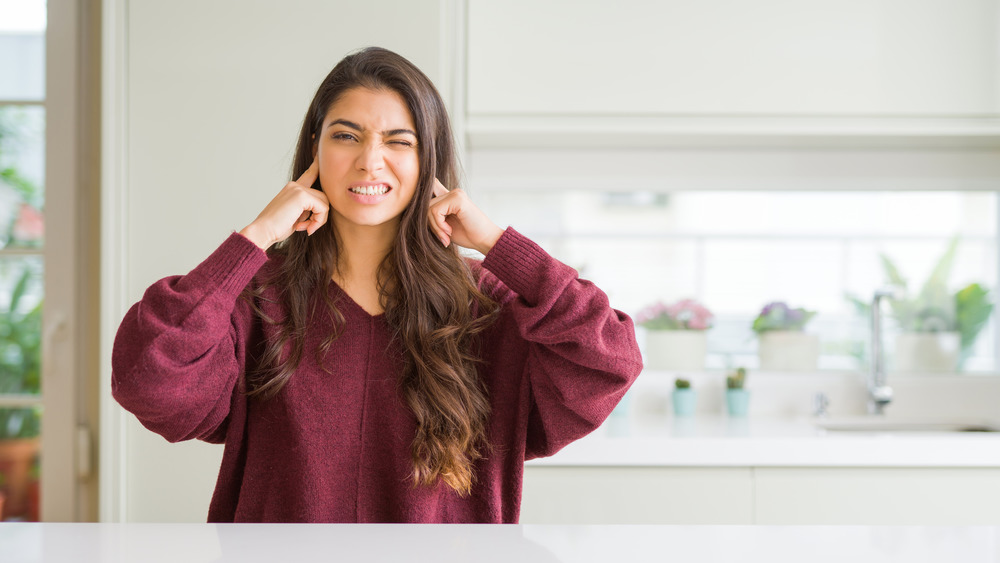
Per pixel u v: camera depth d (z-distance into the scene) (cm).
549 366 101
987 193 238
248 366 104
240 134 193
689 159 236
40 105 214
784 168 236
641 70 203
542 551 62
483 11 203
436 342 102
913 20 202
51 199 212
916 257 238
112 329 189
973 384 234
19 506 213
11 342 215
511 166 237
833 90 202
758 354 238
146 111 192
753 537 67
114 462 187
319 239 106
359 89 101
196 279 94
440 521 102
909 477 178
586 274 241
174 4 193
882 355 228
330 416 100
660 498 178
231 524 72
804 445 178
